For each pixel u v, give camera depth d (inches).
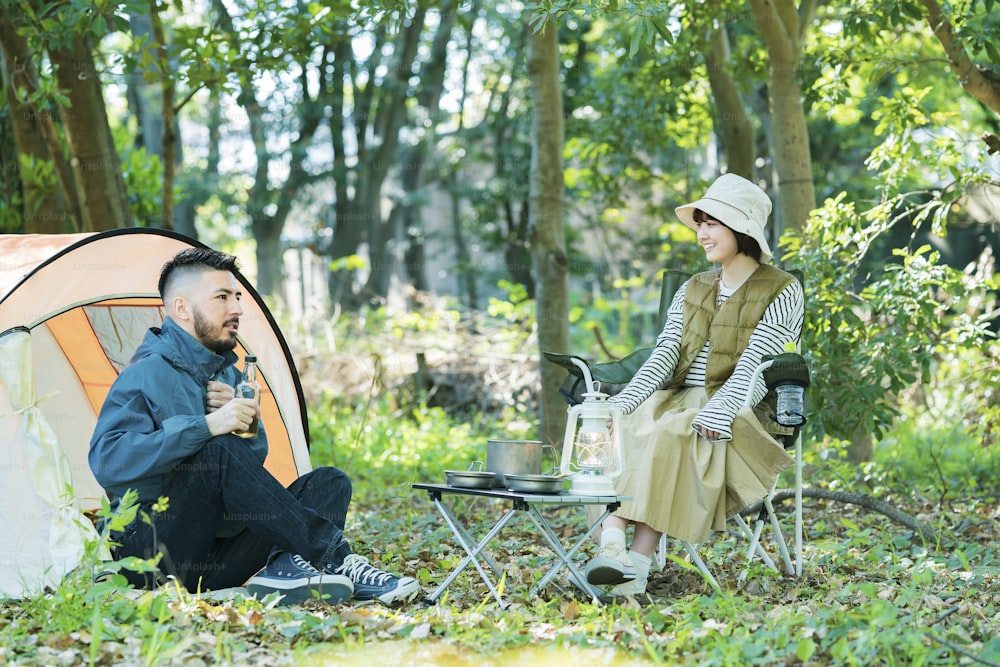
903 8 225.9
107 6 225.9
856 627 121.0
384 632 124.6
